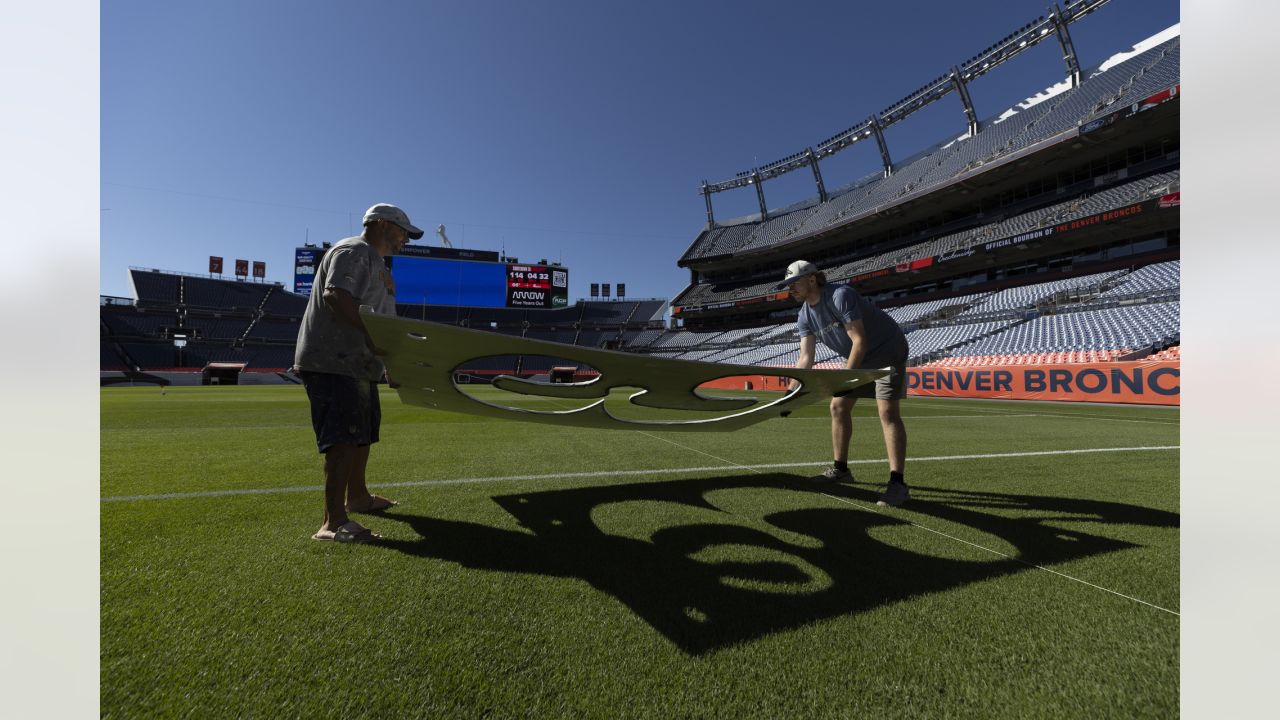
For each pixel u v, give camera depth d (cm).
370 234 189
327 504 163
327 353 163
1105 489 241
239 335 3531
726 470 288
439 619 110
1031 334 1641
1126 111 1700
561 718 80
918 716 81
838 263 3275
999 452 362
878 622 109
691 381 176
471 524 182
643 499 219
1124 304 1548
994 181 2238
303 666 93
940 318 2291
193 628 105
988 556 149
